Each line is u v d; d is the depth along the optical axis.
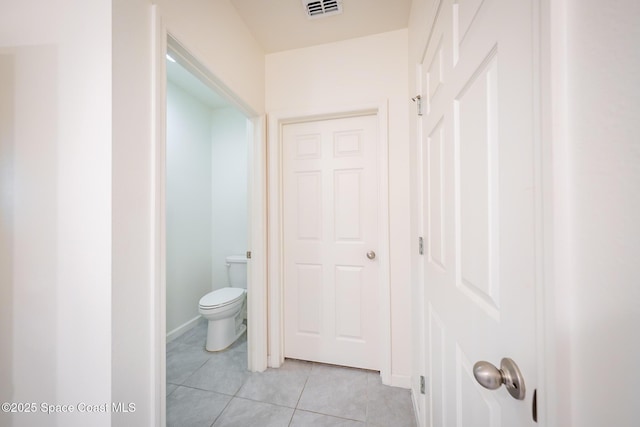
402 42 1.53
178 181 2.27
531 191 0.37
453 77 0.70
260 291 1.65
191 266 2.40
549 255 0.32
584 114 0.29
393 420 1.24
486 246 0.52
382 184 1.53
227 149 2.69
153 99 0.81
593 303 0.28
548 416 0.32
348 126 1.68
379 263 1.58
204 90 2.35
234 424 1.22
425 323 1.10
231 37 1.34
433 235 0.95
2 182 0.77
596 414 0.28
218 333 1.94
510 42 0.42
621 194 0.26
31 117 0.75
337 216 1.70
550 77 0.32
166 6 0.88
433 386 0.96
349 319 1.68
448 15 0.75
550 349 0.32
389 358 1.51
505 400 0.44
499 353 0.46
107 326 0.69
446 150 0.77
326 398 1.39
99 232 0.69
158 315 0.81
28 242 0.76
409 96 1.47
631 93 0.25
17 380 0.77
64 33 0.73
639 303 0.24
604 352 0.27
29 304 0.76
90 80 0.70
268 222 1.73
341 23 1.48
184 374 1.62
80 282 0.71
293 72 1.70
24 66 0.76
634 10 0.25
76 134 0.72
